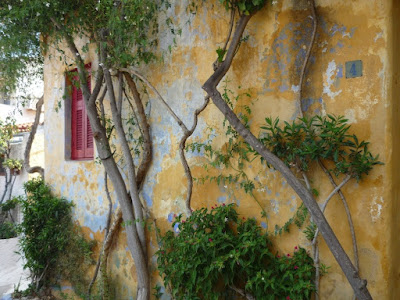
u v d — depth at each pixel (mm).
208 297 3547
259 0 3264
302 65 3203
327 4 3070
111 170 4578
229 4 3562
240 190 3615
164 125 4395
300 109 3133
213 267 3246
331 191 3012
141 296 4301
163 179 4395
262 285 3191
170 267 3770
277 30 3355
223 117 3760
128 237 4426
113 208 5102
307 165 3107
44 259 6121
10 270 7648
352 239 2881
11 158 11602
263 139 3258
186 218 3812
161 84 4434
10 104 12953
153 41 4500
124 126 4953
